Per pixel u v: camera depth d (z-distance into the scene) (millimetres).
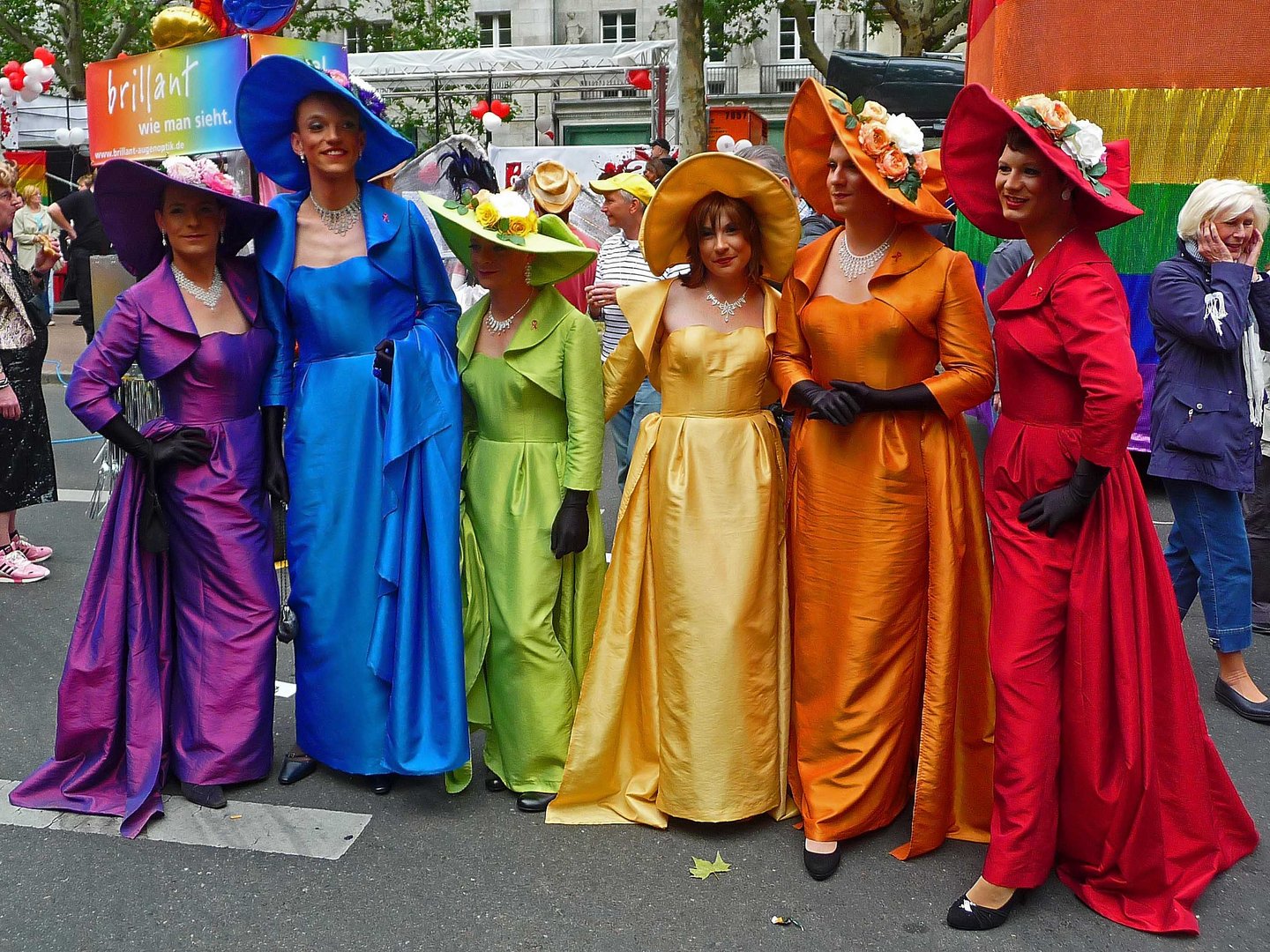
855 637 3029
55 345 15078
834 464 3037
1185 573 4262
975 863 3018
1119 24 6398
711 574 3102
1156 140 6523
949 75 9391
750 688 3121
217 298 3373
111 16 23422
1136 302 6875
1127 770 2682
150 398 4680
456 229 3297
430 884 2920
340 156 3262
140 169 3176
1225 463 3936
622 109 26781
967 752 3123
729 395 3176
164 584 3396
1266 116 6355
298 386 3414
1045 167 2699
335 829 3203
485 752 3516
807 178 3242
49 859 3047
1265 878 2930
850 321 3008
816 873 2930
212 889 2902
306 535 3359
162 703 3377
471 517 3404
